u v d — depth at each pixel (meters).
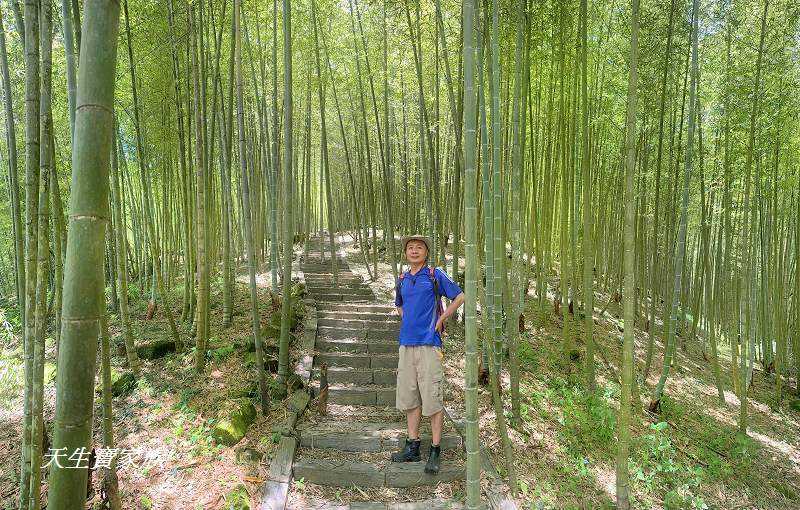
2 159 7.25
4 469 3.32
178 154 6.64
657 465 3.89
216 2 5.07
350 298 7.02
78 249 1.33
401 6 5.50
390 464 3.37
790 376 7.36
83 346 1.34
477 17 3.58
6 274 8.85
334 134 13.79
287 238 3.95
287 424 3.65
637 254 8.15
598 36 6.58
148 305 5.84
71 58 2.79
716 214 7.83
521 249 6.00
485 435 3.77
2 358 5.26
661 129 5.66
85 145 1.32
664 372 5.01
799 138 6.40
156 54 5.39
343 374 4.51
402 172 9.93
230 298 5.49
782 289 6.90
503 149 5.77
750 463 4.46
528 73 4.98
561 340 6.05
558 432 4.02
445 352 5.20
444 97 7.45
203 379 4.22
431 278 3.38
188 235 5.49
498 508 3.02
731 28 5.61
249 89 7.41
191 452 3.35
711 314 6.32
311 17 6.32
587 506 3.27
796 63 5.63
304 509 3.00
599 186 8.45
